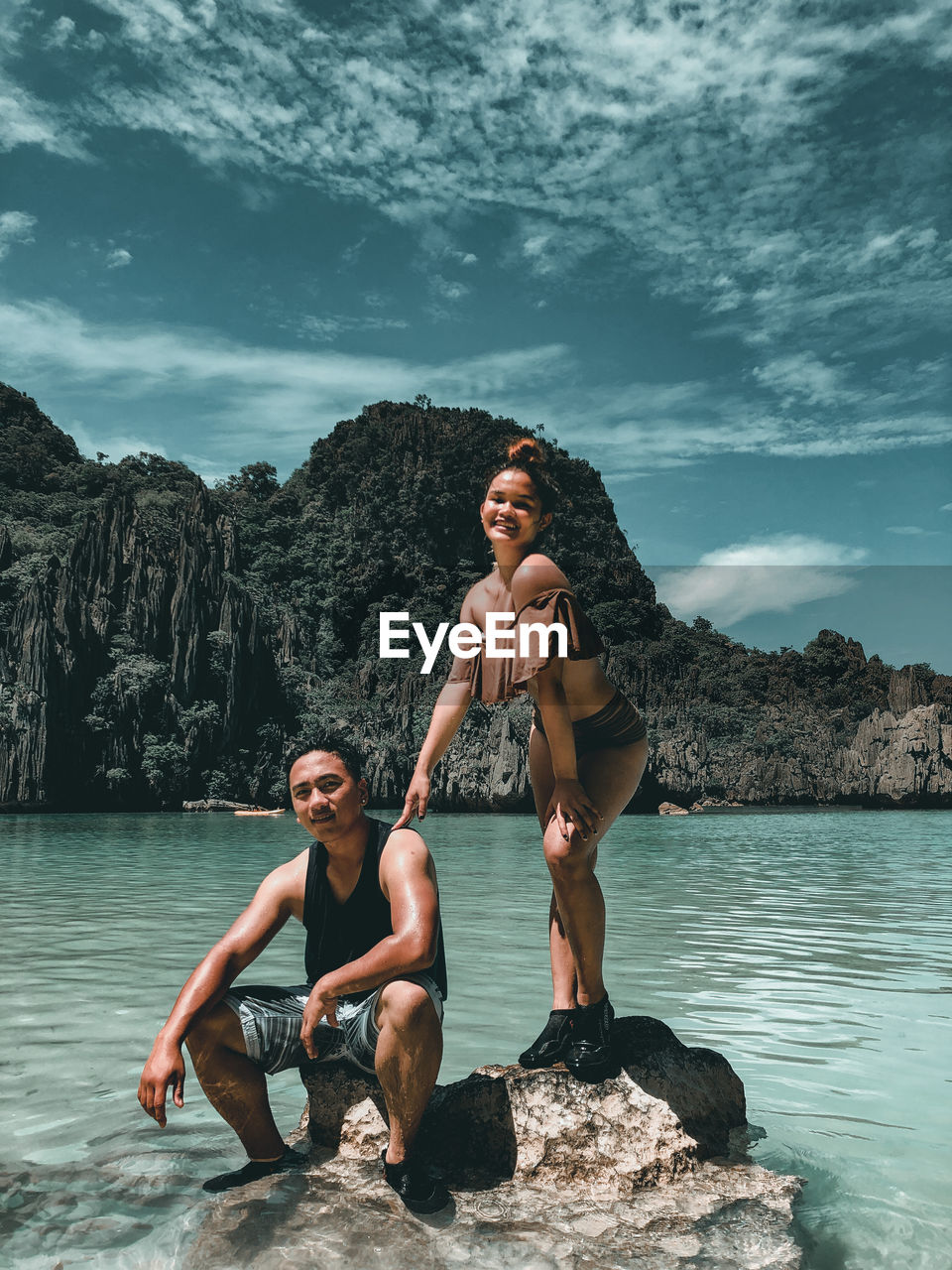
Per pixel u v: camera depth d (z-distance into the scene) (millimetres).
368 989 2504
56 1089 3285
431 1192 2367
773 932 7355
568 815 2625
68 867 13891
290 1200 2359
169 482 97875
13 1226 2223
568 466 112625
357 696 62719
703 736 55750
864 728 56031
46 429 103812
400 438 106500
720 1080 2939
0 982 5137
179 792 45344
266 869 13523
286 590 84125
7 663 42406
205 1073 2471
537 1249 2127
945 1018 4449
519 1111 2646
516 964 5719
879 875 13234
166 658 48750
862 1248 2150
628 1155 2545
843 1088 3361
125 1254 2090
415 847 2615
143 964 5684
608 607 87375
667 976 5457
